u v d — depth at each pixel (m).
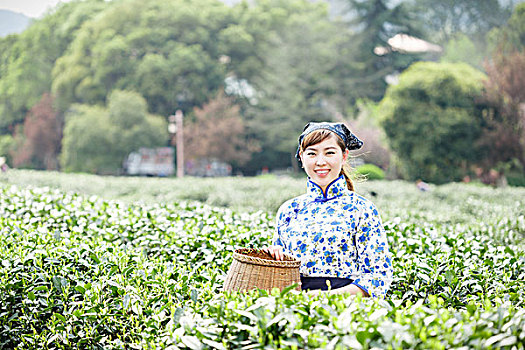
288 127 52.62
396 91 26.12
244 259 2.85
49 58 66.62
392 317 2.33
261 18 62.34
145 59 55.91
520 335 2.09
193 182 18.48
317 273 3.12
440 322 2.18
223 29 61.28
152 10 60.19
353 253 3.12
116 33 60.00
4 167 23.72
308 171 3.27
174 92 56.44
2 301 3.56
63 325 3.36
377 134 41.91
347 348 2.04
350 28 55.03
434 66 26.17
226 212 6.66
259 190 15.38
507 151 25.48
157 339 2.76
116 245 4.41
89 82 57.66
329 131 3.26
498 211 10.13
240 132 52.22
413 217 8.70
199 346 2.28
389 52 54.12
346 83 52.47
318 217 3.19
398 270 3.97
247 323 2.35
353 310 2.25
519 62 26.30
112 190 17.00
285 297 2.49
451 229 6.43
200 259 4.58
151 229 5.52
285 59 52.91
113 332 3.29
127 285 3.45
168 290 3.38
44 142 60.06
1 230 5.15
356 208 3.16
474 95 25.56
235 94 60.56
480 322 2.19
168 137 53.50
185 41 59.69
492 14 59.91
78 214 5.94
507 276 3.93
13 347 3.56
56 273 3.78
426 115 25.33
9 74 66.38
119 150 50.12
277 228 3.38
